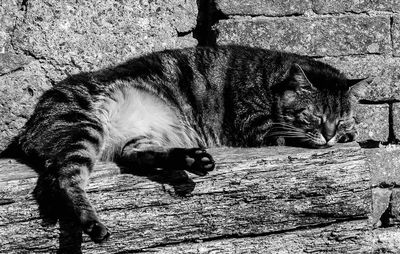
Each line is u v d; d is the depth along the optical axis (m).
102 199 3.80
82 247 3.78
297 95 4.61
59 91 4.27
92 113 4.17
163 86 4.57
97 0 4.79
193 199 3.92
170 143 4.55
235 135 4.66
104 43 4.84
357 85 4.75
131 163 4.02
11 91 4.64
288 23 5.03
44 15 4.68
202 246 3.95
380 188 5.15
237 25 4.97
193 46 5.05
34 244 3.73
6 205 3.69
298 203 4.09
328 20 5.07
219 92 4.70
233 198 3.98
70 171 3.71
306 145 4.54
